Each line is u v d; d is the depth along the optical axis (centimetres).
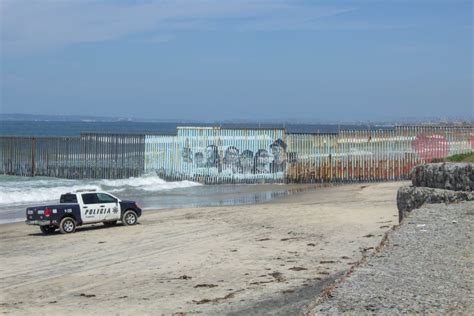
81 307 1138
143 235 2017
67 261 1627
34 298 1230
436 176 1491
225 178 4531
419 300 611
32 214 2155
